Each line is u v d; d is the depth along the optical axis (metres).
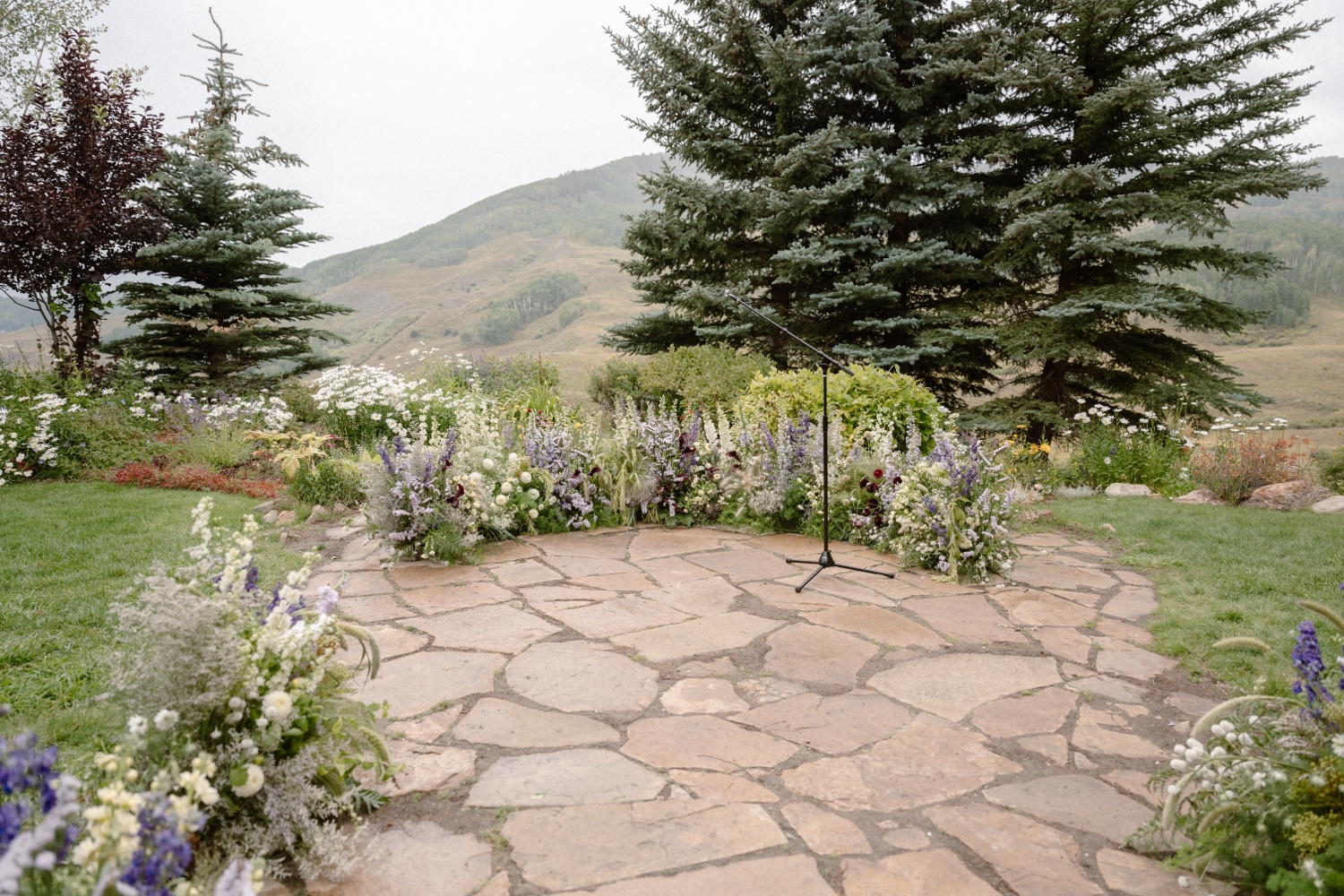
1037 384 14.36
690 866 2.27
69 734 2.94
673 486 7.25
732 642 4.17
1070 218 12.26
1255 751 2.34
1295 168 12.13
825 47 12.97
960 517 5.41
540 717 3.26
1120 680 3.72
